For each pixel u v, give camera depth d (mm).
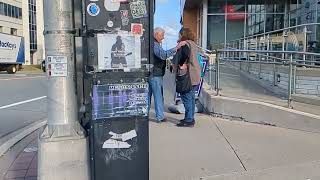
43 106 13922
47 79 4285
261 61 11055
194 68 8219
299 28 13109
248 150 6559
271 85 10430
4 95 17641
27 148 7410
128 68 4215
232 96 9719
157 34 8453
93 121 4191
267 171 5586
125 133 4266
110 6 4129
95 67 4145
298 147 6711
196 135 7629
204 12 31281
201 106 10438
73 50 4305
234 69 10648
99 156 4219
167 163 5914
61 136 4219
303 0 26078
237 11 30922
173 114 10203
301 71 9180
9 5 78500
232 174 5445
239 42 22500
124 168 4285
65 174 4203
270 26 30578
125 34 4184
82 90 4395
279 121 8266
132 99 4262
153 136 7574
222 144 6938
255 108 8711
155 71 8766
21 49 52125
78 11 4297
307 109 8312
